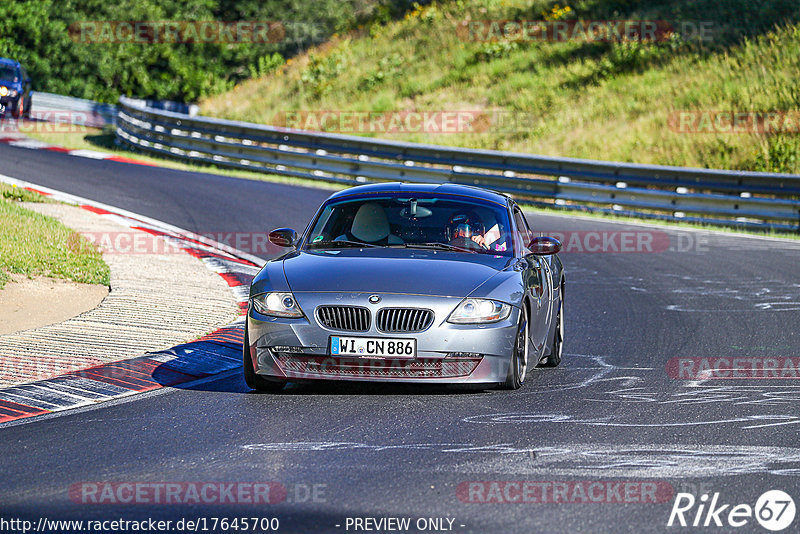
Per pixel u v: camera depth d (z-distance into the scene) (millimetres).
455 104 118062
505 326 24875
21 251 42312
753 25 119062
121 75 175250
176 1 199875
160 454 19578
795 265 54562
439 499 16656
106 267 42812
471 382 24672
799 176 71625
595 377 28250
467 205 29547
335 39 155000
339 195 30266
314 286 25078
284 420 22500
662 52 118188
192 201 68375
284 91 134375
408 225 28609
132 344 30828
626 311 40656
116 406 23891
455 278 25469
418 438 20828
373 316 24328
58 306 36062
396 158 85500
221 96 141375
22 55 177500
